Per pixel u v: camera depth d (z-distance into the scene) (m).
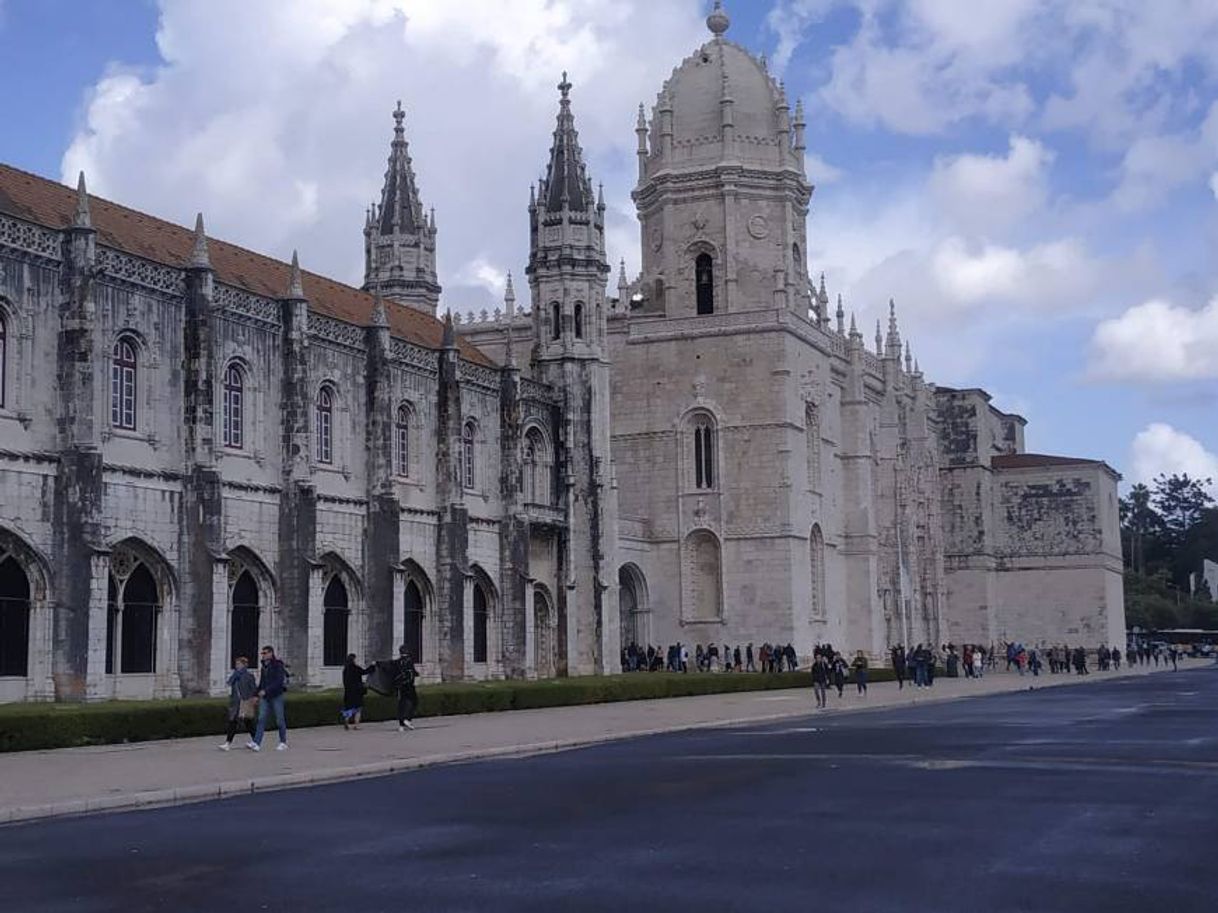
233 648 56.47
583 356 83.31
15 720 37.75
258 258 66.44
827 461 109.44
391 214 93.81
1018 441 170.88
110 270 50.56
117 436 50.69
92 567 47.50
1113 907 17.09
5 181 53.19
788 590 98.50
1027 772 32.25
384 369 64.94
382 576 63.81
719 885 18.61
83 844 22.56
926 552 136.25
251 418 57.66
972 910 16.95
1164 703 65.75
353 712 47.72
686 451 101.69
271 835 23.33
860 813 25.22
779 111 106.00
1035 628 147.38
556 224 83.94
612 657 83.25
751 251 104.06
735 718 53.91
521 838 22.75
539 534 79.69
